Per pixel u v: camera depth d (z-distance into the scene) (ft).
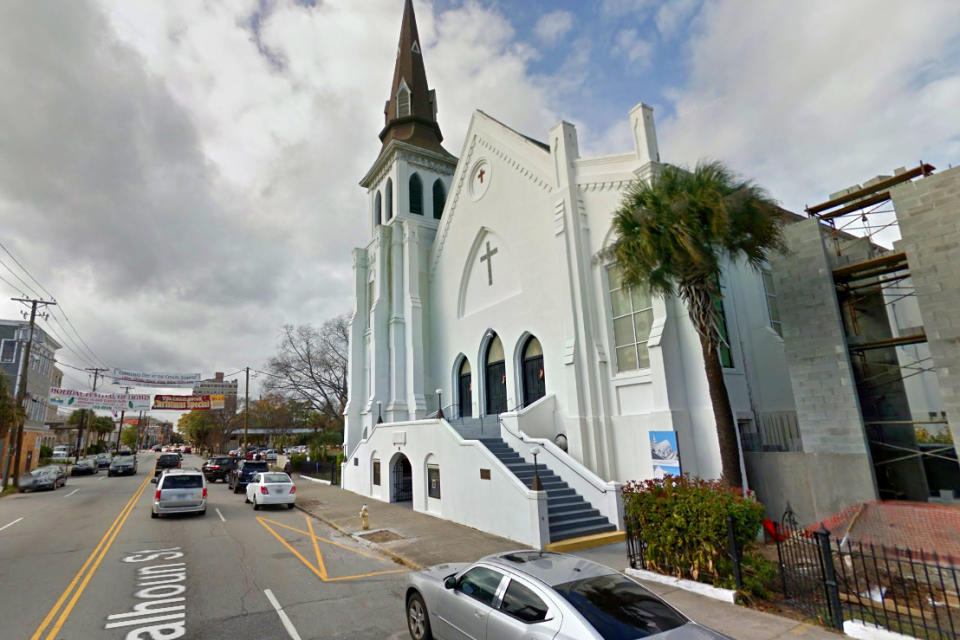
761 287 59.62
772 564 27.58
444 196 105.91
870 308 46.68
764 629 21.52
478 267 79.71
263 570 33.81
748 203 35.01
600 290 54.34
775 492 41.45
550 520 42.29
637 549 34.65
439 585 20.44
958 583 24.31
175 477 59.36
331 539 45.65
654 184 38.86
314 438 193.67
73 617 24.64
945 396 31.65
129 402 139.03
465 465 49.75
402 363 88.22
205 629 23.22
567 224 56.90
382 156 104.32
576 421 52.01
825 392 39.40
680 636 14.03
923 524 29.07
